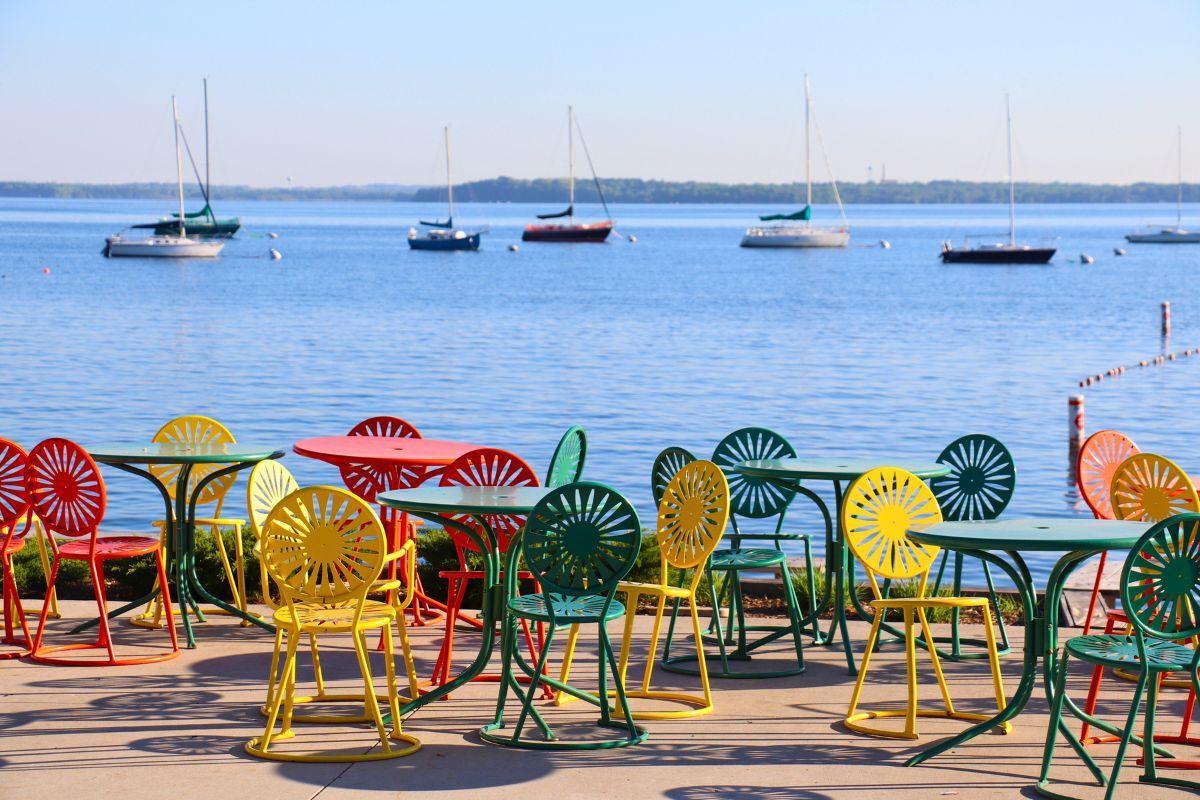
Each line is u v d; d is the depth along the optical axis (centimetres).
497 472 764
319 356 3234
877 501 670
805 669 761
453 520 648
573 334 3966
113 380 2684
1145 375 3005
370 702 591
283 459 1841
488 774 568
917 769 576
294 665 607
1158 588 534
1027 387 2753
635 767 578
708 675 741
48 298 5388
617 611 624
